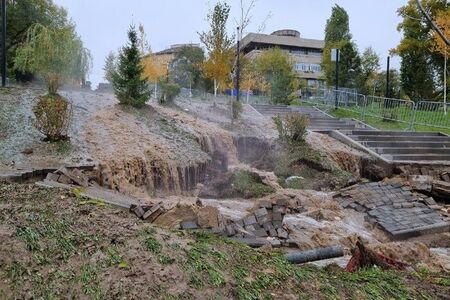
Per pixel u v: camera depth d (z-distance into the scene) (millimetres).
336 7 38688
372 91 34312
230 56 16875
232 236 5539
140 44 24984
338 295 2512
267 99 25891
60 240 2596
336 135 14797
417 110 17938
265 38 58781
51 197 3545
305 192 9445
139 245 2625
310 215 7746
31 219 2854
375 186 9906
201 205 6836
